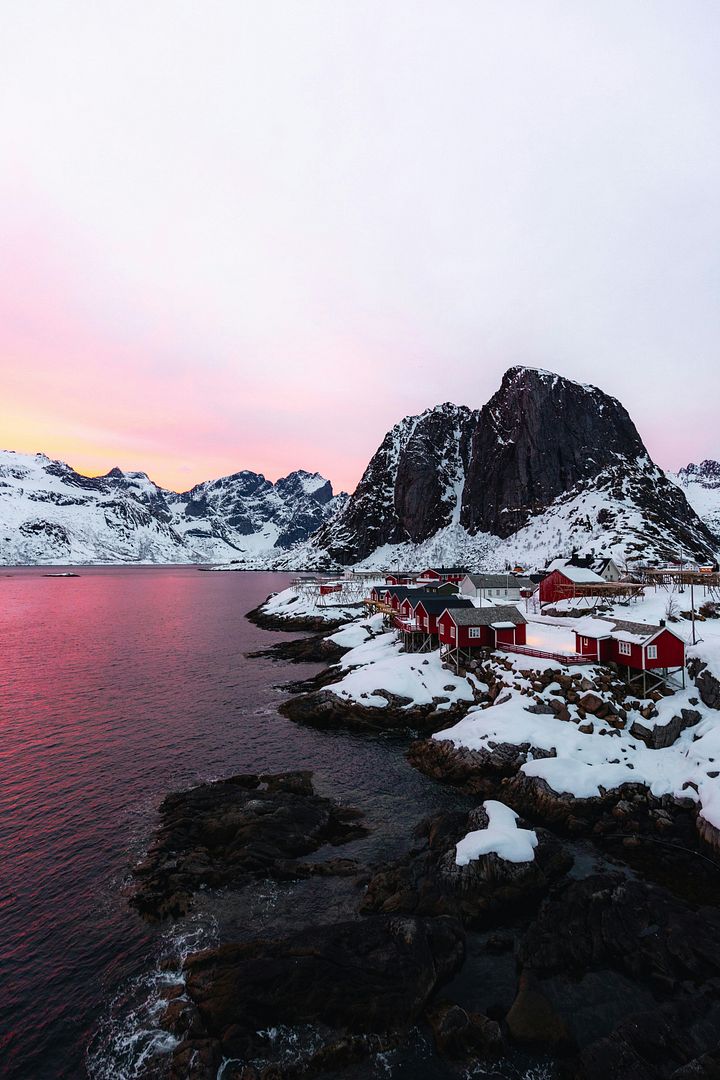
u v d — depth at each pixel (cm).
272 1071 1485
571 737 3425
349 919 2080
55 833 2723
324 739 4072
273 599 12444
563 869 2358
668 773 3105
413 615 6012
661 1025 1569
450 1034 1570
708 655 3953
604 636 4178
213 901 2197
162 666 6531
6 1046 1591
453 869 2252
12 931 2045
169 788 3244
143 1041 1595
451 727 3988
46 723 4391
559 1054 1529
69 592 18125
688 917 2014
